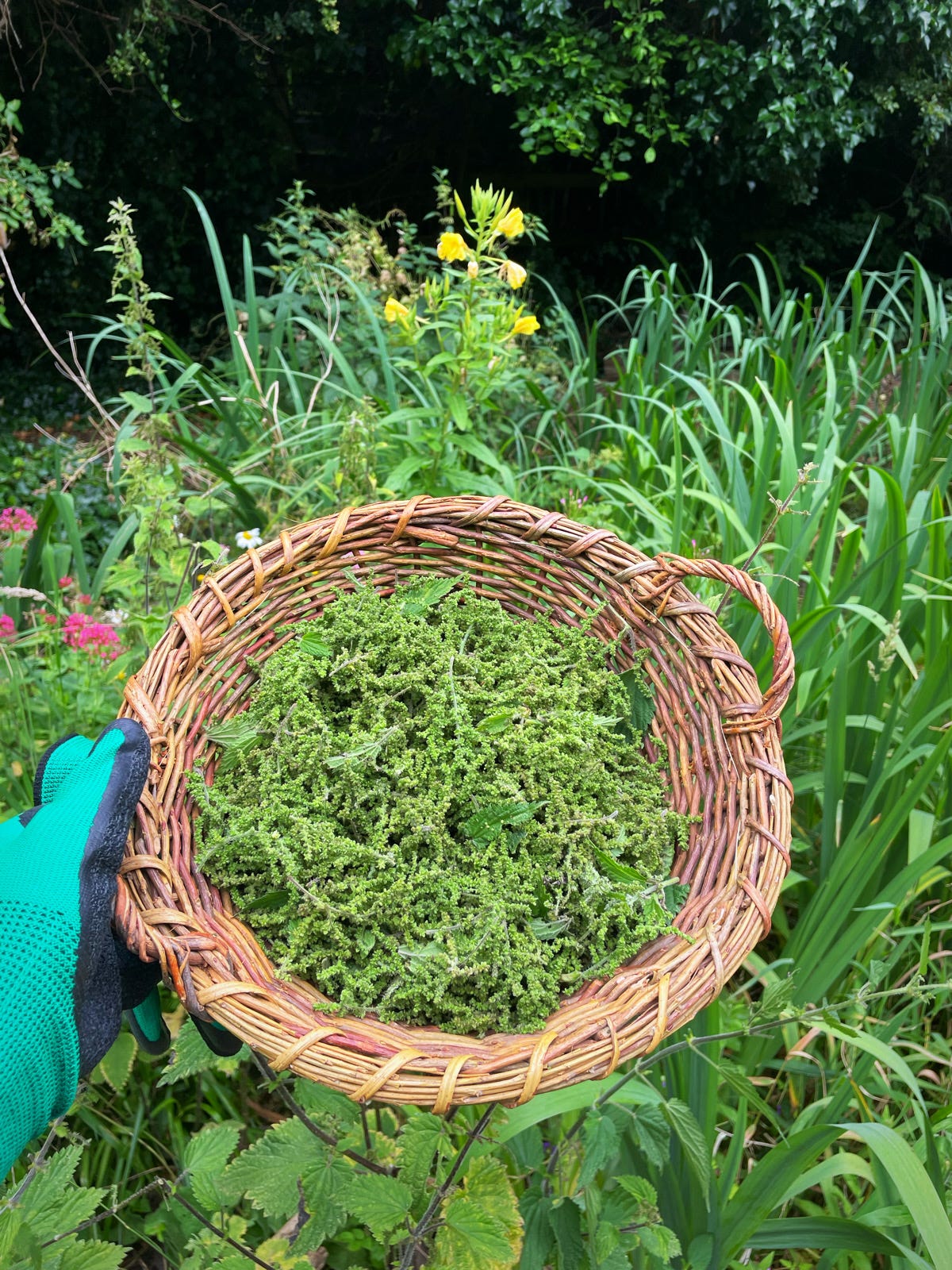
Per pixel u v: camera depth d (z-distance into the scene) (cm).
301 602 64
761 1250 68
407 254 179
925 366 153
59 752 53
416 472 119
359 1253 67
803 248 330
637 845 56
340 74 308
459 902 52
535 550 67
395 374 157
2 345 286
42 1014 42
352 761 54
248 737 57
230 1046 53
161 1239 68
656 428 136
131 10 233
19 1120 42
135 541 103
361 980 47
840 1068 75
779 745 57
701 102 260
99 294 287
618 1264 58
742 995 81
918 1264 57
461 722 57
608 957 52
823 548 93
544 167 337
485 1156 58
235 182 295
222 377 182
